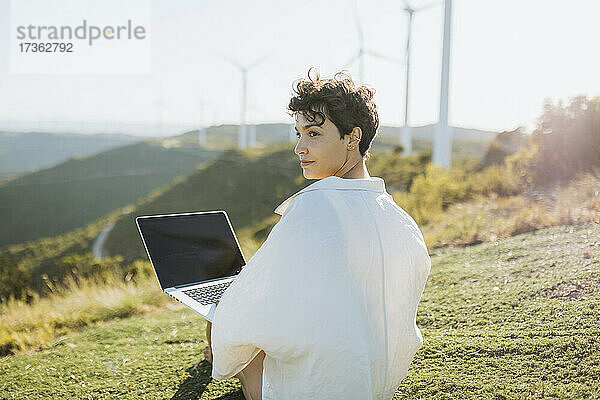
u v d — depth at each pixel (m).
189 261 2.48
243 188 20.44
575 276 4.18
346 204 1.66
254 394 2.03
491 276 4.60
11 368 3.39
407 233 1.82
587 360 2.83
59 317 4.95
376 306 1.71
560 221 6.14
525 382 2.67
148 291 5.81
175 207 21.14
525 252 5.16
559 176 8.45
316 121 1.73
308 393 1.64
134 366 3.30
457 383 2.70
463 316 3.73
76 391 2.96
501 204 7.72
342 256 1.60
